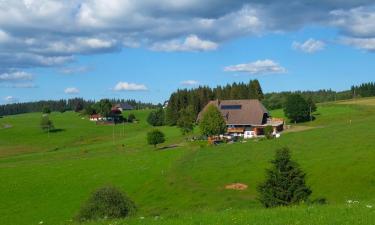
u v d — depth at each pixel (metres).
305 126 150.38
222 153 90.75
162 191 65.25
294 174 42.47
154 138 121.88
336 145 81.69
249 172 69.81
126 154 112.12
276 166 42.97
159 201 60.38
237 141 117.25
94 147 142.38
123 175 81.12
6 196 70.50
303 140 93.00
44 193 71.31
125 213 39.94
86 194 68.81
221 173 71.19
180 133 160.88
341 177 59.12
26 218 57.38
